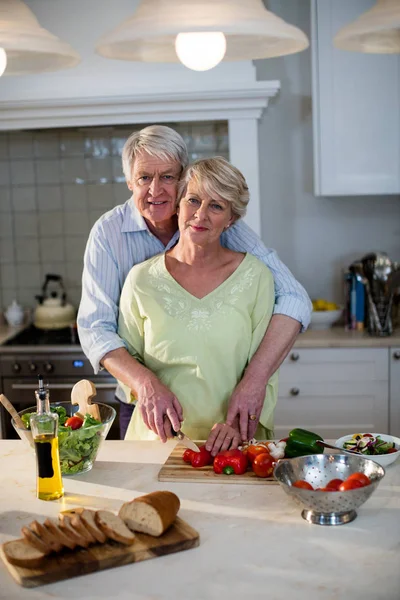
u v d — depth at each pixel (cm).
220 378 210
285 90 381
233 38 211
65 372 351
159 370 215
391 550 142
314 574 134
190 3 171
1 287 420
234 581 133
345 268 396
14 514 162
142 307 211
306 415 352
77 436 179
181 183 206
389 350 344
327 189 359
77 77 359
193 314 208
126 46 211
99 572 137
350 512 155
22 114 361
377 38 222
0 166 413
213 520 157
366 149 355
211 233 204
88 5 355
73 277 419
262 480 175
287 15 375
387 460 182
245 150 367
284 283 227
